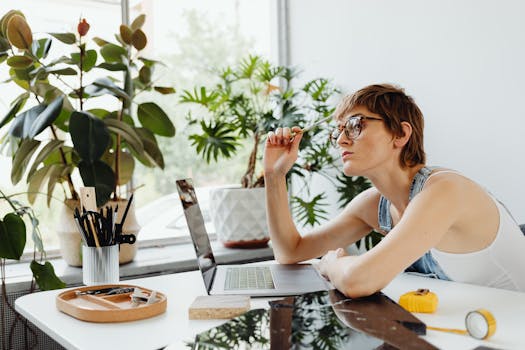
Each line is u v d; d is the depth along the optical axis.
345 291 1.19
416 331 0.97
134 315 1.11
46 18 2.61
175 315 1.15
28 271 2.36
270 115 2.80
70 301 1.24
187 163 3.40
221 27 3.50
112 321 1.10
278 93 3.19
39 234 2.36
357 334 0.91
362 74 2.75
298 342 0.88
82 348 0.95
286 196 1.70
